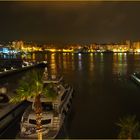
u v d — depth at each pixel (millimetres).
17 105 38312
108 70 116250
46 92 24516
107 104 45438
